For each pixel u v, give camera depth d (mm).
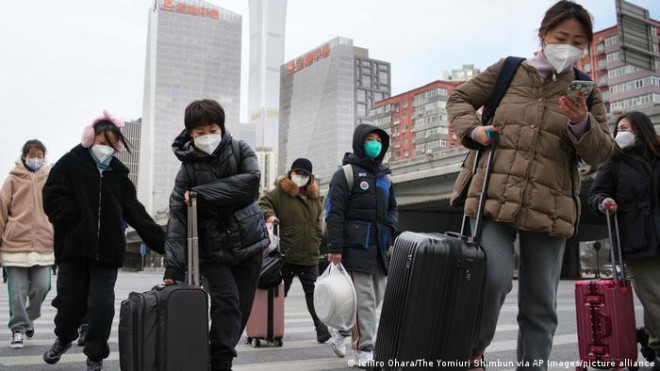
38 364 4449
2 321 7395
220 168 3449
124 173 4379
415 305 2604
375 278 4656
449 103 3148
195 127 3416
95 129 4246
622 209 4191
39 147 5562
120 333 3002
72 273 4180
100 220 4125
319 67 188250
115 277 4227
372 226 4551
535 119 2893
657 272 4086
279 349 5414
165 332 2844
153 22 197500
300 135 193625
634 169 4191
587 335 4094
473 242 2717
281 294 5605
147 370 2822
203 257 3387
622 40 14164
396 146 148250
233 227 3416
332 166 179000
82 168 4191
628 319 4031
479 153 3010
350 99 182750
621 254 4109
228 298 3375
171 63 195750
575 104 2695
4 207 5336
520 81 2996
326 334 5805
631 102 98125
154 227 4379
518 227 2811
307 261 5805
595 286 4094
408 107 145375
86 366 4312
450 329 2607
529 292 3000
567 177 2912
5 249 5285
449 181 26188
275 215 5793
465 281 2623
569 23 2867
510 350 5062
